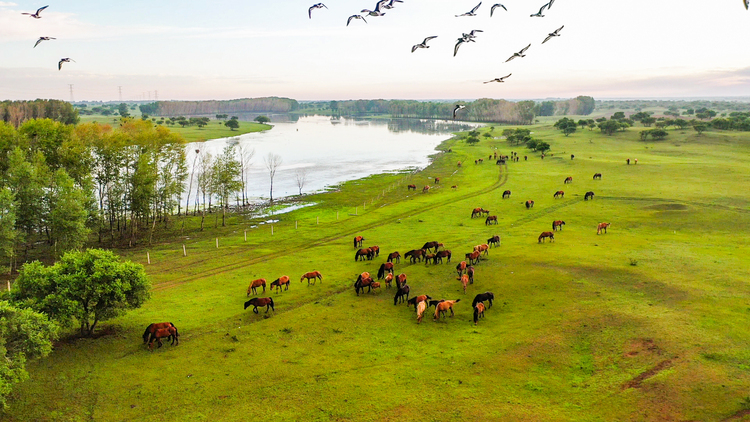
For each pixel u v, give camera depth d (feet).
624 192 248.93
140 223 218.18
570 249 147.84
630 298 104.47
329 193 289.53
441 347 88.63
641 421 63.52
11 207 142.10
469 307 107.76
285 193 295.48
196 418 68.64
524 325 95.55
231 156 238.68
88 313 92.27
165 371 81.92
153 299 117.39
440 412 68.03
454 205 238.48
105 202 206.59
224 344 91.86
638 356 79.51
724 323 88.89
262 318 104.53
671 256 135.74
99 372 81.51
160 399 73.51
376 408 69.62
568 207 222.89
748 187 245.65
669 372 73.67
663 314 94.53
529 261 136.56
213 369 82.38
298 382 77.51
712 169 307.78
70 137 195.00
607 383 73.10
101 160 194.08
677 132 541.75
